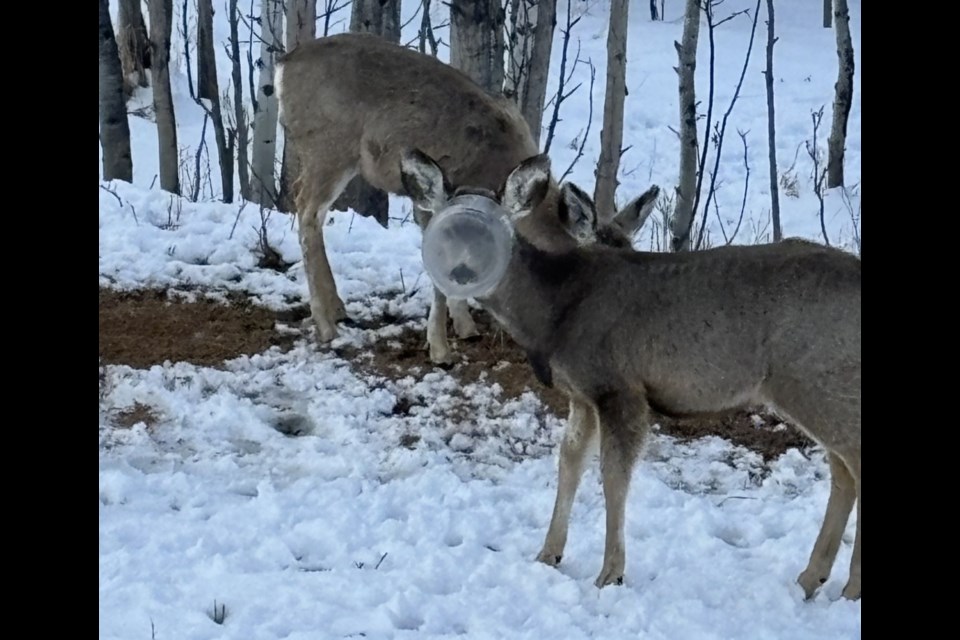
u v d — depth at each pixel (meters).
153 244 10.80
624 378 6.04
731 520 7.25
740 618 5.93
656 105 25.94
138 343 9.39
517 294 6.19
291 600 5.80
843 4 20.23
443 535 6.86
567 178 21.62
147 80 24.88
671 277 5.99
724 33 31.25
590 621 5.82
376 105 9.11
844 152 21.86
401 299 10.35
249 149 22.25
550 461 8.21
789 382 5.82
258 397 8.91
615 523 6.14
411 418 8.73
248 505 7.04
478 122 8.90
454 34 12.89
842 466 6.19
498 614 5.82
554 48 29.55
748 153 23.12
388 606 5.77
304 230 9.52
